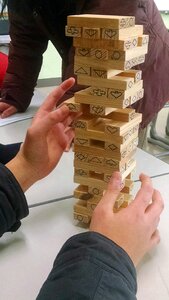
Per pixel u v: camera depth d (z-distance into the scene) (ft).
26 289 1.76
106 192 1.91
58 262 1.54
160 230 2.21
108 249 1.52
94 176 2.16
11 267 1.90
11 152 2.63
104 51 1.79
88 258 1.48
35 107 4.44
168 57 4.10
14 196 1.89
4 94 4.22
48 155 2.13
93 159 2.08
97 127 2.04
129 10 2.95
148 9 3.67
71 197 2.61
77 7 3.12
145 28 3.65
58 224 2.28
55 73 8.20
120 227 1.68
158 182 2.81
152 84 4.01
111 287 1.40
